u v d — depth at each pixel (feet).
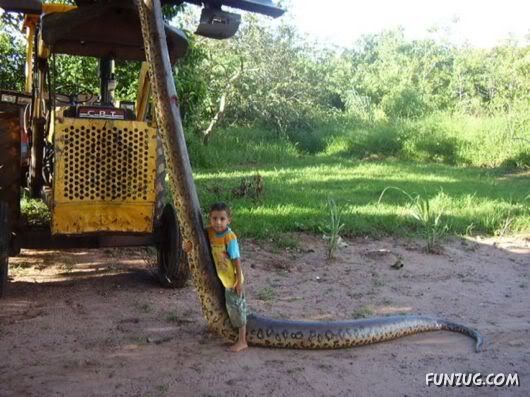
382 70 99.71
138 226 17.66
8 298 16.92
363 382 12.32
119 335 14.43
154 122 17.42
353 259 22.80
